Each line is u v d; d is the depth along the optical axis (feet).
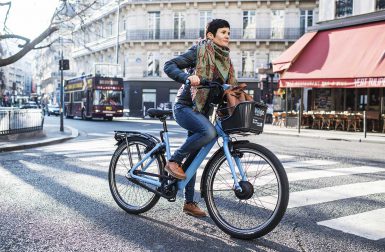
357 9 62.85
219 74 12.17
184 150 12.12
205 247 10.71
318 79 57.67
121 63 145.59
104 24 159.02
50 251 10.39
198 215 13.39
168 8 130.82
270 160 11.21
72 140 46.19
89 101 102.68
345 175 21.58
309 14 121.90
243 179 11.69
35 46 57.67
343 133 56.54
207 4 126.93
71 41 64.23
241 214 12.10
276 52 124.67
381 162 27.40
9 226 12.41
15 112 43.78
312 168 23.90
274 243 11.10
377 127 62.49
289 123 69.31
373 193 17.28
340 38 61.11
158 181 13.17
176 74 11.80
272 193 11.39
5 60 51.34
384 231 12.22
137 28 134.62
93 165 25.02
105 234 11.70
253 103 11.14
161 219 13.26
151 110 13.42
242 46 125.80
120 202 14.34
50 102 259.39
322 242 11.21
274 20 124.26
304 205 15.19
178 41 129.80
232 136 12.20
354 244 11.08
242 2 124.47
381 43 54.13
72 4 54.49
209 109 12.45
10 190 17.52
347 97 68.64
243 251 10.46
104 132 59.41
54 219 13.16
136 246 10.75
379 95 63.77
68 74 208.23
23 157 29.17
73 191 17.35
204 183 12.34
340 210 14.52
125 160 14.38
